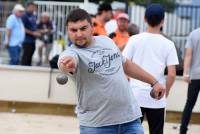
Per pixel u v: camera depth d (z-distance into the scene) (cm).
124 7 2908
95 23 1814
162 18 1259
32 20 2764
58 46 2942
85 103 948
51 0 3506
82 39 920
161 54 1257
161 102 1262
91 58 928
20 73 2069
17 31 2739
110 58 940
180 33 3011
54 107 2066
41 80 2066
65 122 1938
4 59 3150
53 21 3069
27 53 2756
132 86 1266
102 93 937
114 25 1991
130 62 998
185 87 2012
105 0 3216
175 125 1964
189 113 1645
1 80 2072
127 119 952
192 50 1627
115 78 940
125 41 1814
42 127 1839
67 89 2058
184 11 3338
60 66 874
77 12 920
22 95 2073
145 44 1257
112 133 951
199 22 3075
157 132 1270
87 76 934
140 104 1258
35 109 2072
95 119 948
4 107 2075
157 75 1258
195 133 1848
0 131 1748
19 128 1806
